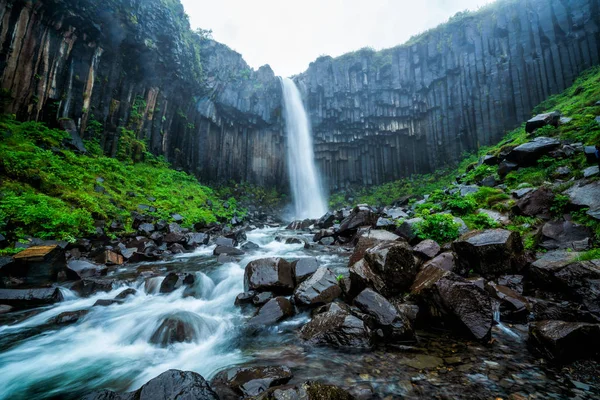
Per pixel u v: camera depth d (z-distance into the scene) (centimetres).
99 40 1861
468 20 2858
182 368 387
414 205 1427
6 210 911
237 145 3356
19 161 1149
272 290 638
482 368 338
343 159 3697
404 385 314
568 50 2272
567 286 457
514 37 2538
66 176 1303
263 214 2955
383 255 543
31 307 616
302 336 449
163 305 640
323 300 552
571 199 716
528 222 753
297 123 3631
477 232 633
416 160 3350
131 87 2166
